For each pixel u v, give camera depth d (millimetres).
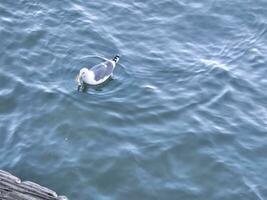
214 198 18797
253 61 24359
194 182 19219
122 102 21906
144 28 25812
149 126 21047
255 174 19578
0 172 18484
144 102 21969
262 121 21531
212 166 19734
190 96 22375
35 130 20750
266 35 25859
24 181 18484
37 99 21891
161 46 24938
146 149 20125
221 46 25141
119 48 24594
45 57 23844
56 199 18000
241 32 25953
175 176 19359
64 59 23797
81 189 18812
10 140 20344
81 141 20375
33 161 19656
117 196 18656
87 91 22281
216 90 22734
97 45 24625
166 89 22656
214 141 20594
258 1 27438
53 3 26406
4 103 21703
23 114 21328
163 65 23875
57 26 25297
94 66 22906
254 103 22312
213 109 21875
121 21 26031
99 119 21203
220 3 27328
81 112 21422
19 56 23797
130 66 23672
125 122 21141
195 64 23984
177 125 21109
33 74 23016
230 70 23750
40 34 24797
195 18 26547
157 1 27297
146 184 19047
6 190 18031
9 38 24516
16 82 22547
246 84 23125
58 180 19062
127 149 20094
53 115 21281
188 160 19891
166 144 20328
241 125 21281
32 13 25828
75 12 26078
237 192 18984
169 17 26531
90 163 19578
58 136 20547
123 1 27109
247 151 20328
